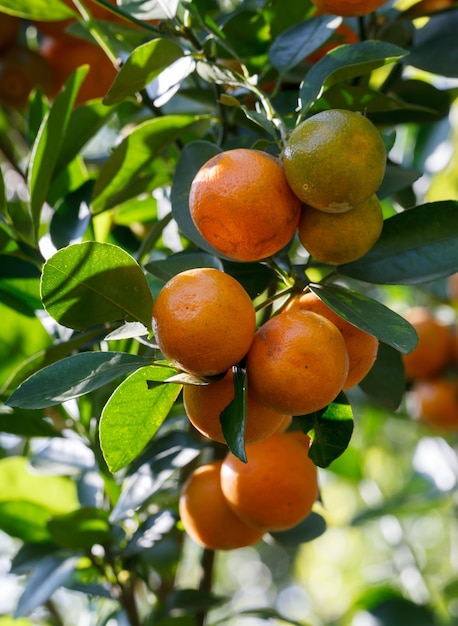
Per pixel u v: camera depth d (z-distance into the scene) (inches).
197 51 31.3
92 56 38.8
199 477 31.4
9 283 34.1
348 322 25.5
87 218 32.9
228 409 25.0
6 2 34.7
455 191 51.1
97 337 31.2
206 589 36.3
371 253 28.0
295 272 29.8
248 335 24.7
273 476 29.1
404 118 34.9
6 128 45.8
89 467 35.9
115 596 35.2
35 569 34.4
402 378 32.5
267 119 27.2
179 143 35.1
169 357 24.8
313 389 24.6
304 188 24.9
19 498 35.2
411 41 35.6
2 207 33.8
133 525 35.5
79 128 34.4
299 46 32.1
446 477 52.9
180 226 28.7
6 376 34.3
